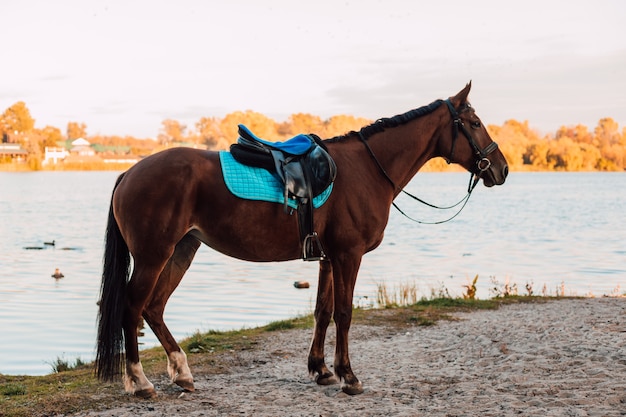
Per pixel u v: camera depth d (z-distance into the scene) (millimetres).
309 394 6535
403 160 6980
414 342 9336
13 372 9414
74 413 5941
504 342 8867
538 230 42312
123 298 6074
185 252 6586
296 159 6449
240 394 6535
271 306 15320
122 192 6102
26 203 66938
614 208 64438
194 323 13156
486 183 7340
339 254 6570
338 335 6598
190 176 6090
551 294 16516
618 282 20031
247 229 6227
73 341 11648
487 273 22391
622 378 6621
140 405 6109
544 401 5930
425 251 30219
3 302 16031
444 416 5621
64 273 21828
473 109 7219
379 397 6438
